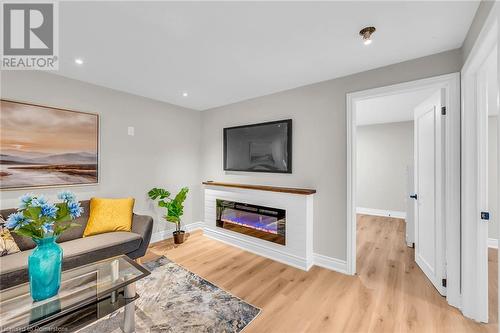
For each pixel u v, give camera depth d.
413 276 2.40
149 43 1.86
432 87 2.01
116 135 3.00
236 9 1.45
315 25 1.62
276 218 2.93
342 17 1.53
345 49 1.95
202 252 3.07
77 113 2.64
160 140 3.52
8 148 2.20
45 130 2.41
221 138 3.81
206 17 1.53
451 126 1.88
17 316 1.29
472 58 1.53
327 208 2.61
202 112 4.14
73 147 2.61
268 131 3.11
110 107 2.94
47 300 1.40
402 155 5.14
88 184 2.73
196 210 4.11
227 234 3.41
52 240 1.43
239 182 3.53
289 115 2.94
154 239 3.45
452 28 1.63
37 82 2.36
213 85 2.83
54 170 2.47
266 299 2.01
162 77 2.57
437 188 2.12
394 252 3.08
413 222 3.26
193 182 4.04
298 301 1.98
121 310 1.86
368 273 2.49
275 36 1.76
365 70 2.34
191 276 2.42
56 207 1.43
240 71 2.41
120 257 1.94
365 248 3.23
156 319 1.76
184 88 2.94
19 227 1.31
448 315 1.79
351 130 2.43
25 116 2.29
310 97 2.75
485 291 1.70
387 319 1.75
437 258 2.12
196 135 4.08
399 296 2.04
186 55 2.06
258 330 1.64
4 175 2.18
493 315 1.78
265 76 2.53
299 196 2.66
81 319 1.42
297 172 2.86
